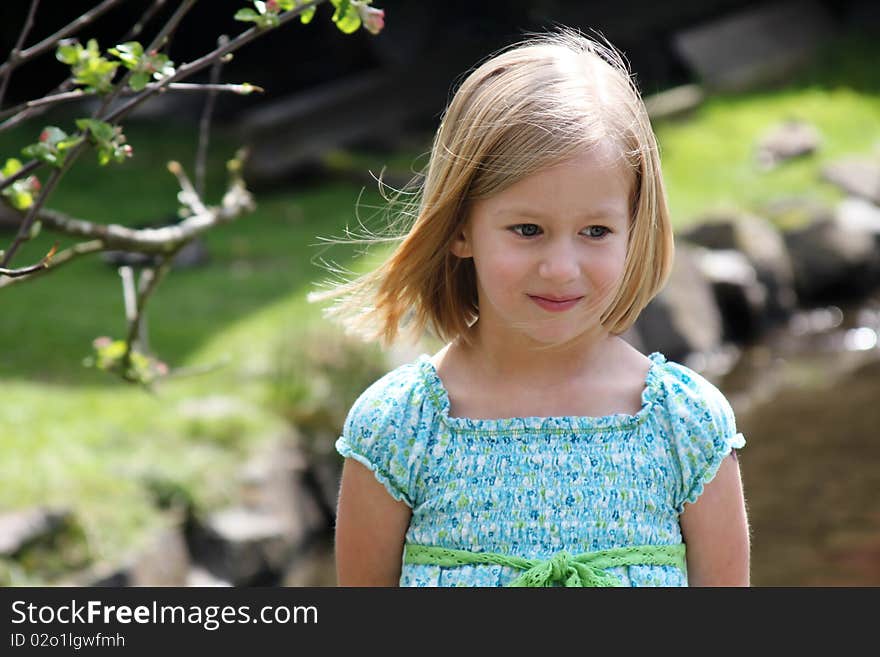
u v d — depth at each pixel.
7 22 21.66
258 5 3.38
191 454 9.19
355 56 22.25
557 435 3.03
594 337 3.10
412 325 3.35
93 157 20.31
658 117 19.94
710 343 14.69
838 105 20.30
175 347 12.03
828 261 16.53
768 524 9.70
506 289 2.87
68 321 12.87
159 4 3.79
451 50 20.62
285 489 9.54
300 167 19.62
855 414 12.38
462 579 2.98
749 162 18.56
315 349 11.12
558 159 2.79
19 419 9.13
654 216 2.99
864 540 9.31
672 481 3.03
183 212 4.74
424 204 3.05
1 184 3.42
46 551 7.30
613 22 21.42
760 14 22.22
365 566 3.17
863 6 22.73
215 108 22.47
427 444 3.08
